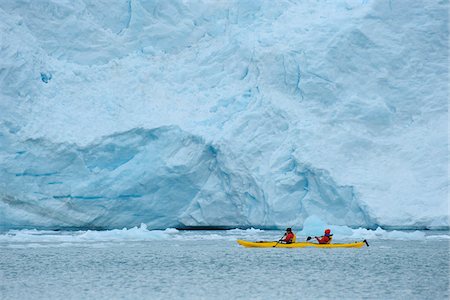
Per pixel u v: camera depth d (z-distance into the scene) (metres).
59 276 101.00
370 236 174.50
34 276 100.94
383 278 99.50
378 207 192.00
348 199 197.50
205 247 146.88
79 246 149.25
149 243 158.12
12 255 128.75
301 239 170.75
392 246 149.38
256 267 111.75
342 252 136.38
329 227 175.50
